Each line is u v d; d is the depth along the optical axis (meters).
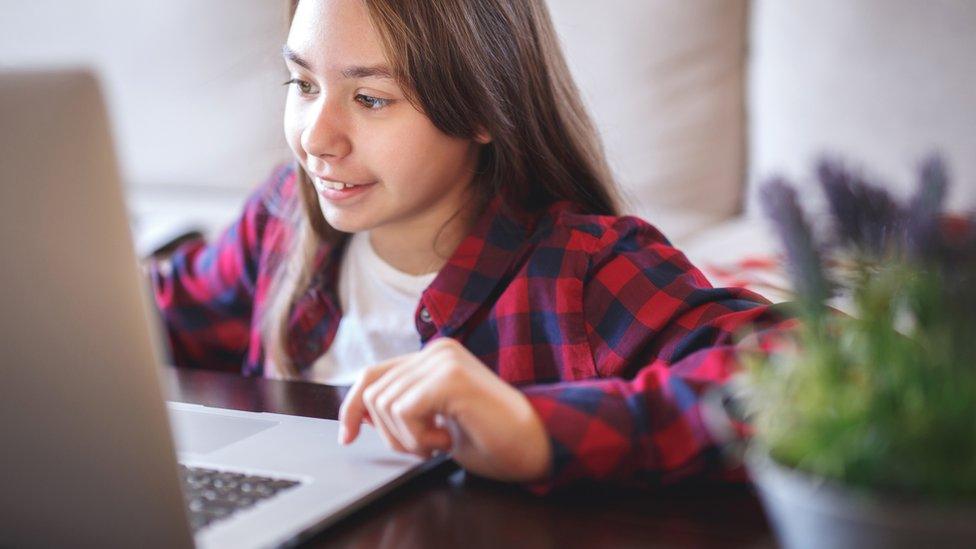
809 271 0.56
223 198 2.68
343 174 1.04
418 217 1.16
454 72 1.05
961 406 0.52
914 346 0.54
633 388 0.78
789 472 0.55
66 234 0.62
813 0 2.14
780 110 2.19
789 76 2.17
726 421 0.68
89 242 0.61
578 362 1.04
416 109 1.03
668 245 1.14
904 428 0.53
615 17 2.32
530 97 1.15
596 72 2.34
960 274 0.55
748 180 2.31
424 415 0.74
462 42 1.06
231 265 1.34
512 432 0.73
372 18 1.00
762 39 2.22
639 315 1.01
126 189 0.61
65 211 0.61
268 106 1.48
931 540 0.52
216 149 2.71
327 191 1.06
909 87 2.06
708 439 0.73
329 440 0.85
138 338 0.62
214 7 2.66
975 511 0.51
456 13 1.05
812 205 0.58
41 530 0.68
